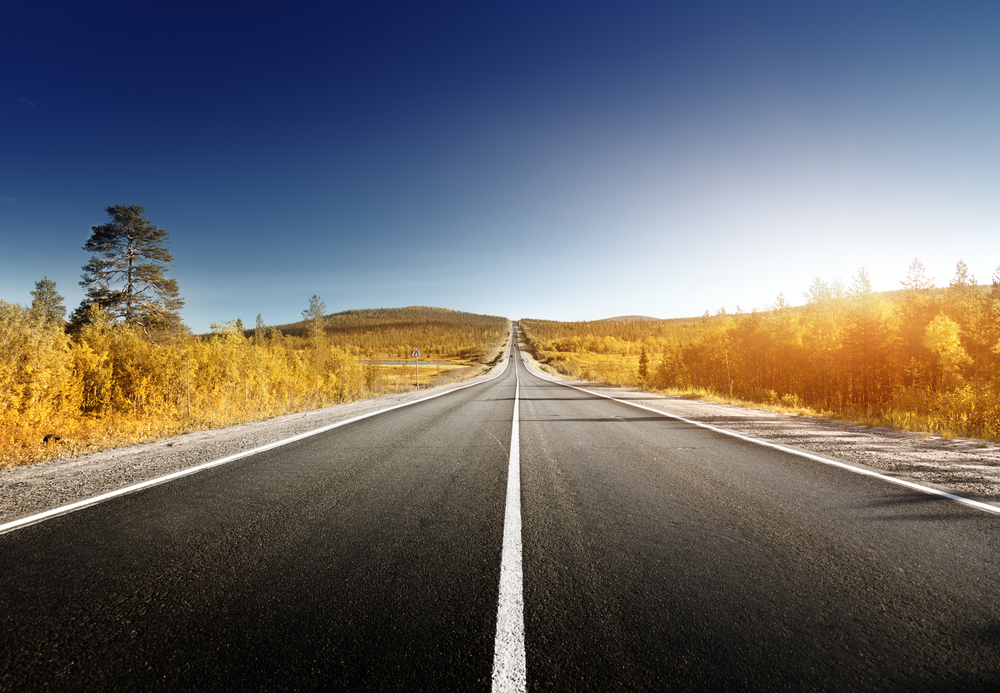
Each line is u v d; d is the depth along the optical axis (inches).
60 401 438.0
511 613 74.1
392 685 58.3
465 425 321.7
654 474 171.2
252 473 175.8
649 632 68.3
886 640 65.9
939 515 119.2
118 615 74.4
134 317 933.2
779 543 102.3
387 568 91.9
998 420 301.1
